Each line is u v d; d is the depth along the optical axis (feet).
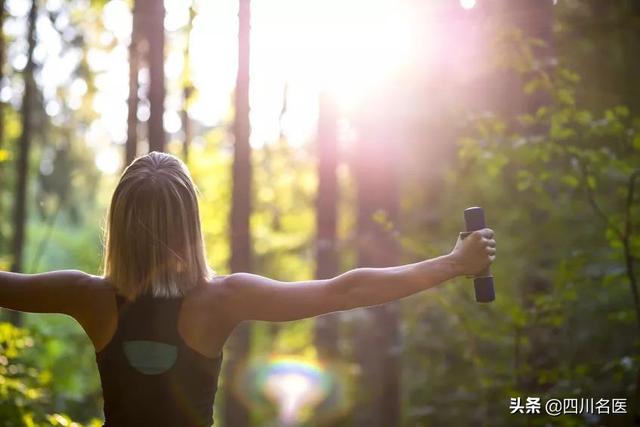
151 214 8.86
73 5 37.55
